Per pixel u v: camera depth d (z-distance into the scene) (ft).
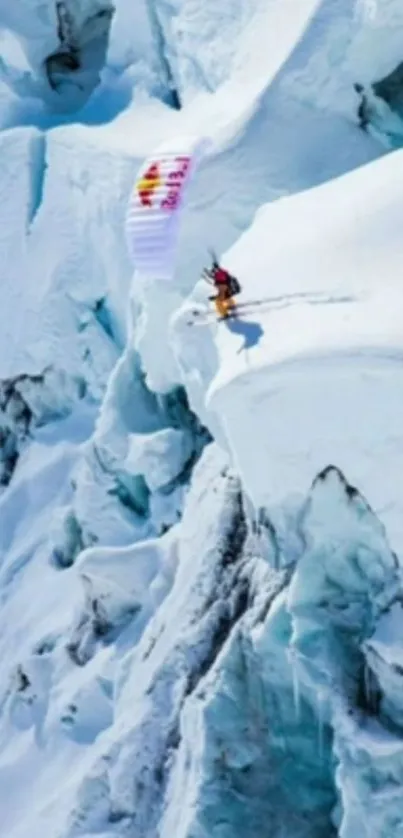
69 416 110.42
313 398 59.21
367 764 62.34
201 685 73.67
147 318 85.20
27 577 105.50
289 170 79.46
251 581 75.31
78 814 80.94
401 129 79.87
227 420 62.03
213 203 79.66
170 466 91.15
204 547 81.56
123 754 80.02
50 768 90.38
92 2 112.06
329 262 63.52
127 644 89.40
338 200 67.87
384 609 61.31
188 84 95.76
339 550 62.59
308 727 68.74
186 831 71.26
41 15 112.37
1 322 110.22
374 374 57.47
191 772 73.36
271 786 70.64
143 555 90.17
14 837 87.04
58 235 106.01
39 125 111.65
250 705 71.05
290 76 80.33
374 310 59.67
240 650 70.95
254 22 89.15
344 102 80.33
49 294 107.04
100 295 104.88
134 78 103.24
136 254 64.59
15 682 96.99
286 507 63.93
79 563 91.91
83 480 98.73
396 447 58.34
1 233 109.50
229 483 81.61
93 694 90.07
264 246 67.00
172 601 83.87
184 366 72.69
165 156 65.82
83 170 100.48
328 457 60.44
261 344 60.70
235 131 80.84
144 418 94.58
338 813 68.08
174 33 94.99
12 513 109.91
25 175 108.27
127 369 95.35
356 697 63.31
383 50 77.87
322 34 79.20
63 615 99.35
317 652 63.67
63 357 107.86
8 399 111.55
